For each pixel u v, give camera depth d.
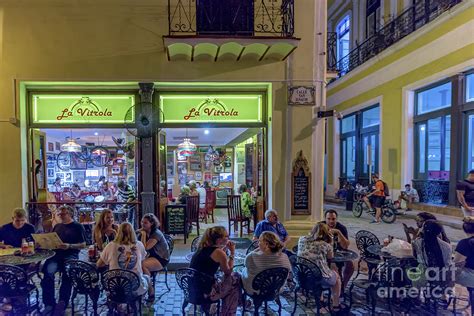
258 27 5.90
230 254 3.60
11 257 3.72
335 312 3.80
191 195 7.40
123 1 5.81
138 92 6.19
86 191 8.48
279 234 4.68
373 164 12.87
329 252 3.81
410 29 10.73
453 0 8.82
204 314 3.78
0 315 3.55
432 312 3.82
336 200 14.35
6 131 5.78
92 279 3.49
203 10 5.89
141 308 3.77
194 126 6.29
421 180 10.17
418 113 10.48
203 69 5.96
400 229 8.31
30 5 5.74
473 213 6.69
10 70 5.74
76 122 6.16
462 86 8.70
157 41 5.89
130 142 7.59
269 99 6.20
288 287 4.54
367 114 13.31
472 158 8.67
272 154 6.07
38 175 6.34
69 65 5.80
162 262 4.31
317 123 6.09
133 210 6.29
